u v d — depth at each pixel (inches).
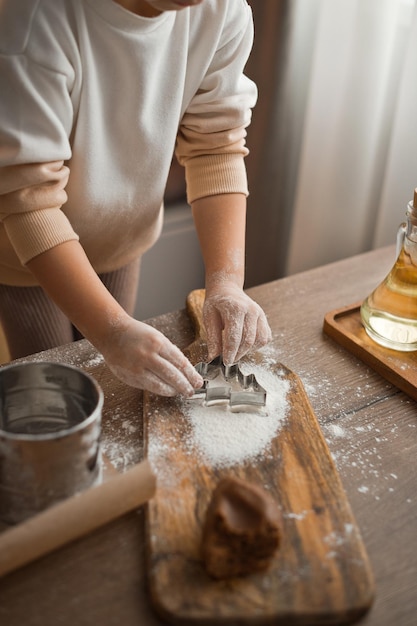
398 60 58.2
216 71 39.7
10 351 49.0
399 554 26.4
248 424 31.3
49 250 33.8
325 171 63.9
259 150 63.4
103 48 34.1
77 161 37.3
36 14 30.7
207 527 24.5
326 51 58.8
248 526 23.6
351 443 31.8
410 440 32.3
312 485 28.1
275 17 57.1
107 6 32.6
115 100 36.3
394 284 37.2
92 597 24.0
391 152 58.5
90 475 26.2
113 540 26.1
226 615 22.8
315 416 32.8
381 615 24.0
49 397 27.8
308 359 37.8
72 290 33.2
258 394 32.1
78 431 24.3
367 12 55.7
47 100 32.7
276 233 69.1
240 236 40.3
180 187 71.7
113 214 41.3
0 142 32.1
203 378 34.4
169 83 37.8
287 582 24.0
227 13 37.5
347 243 66.7
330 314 40.6
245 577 24.1
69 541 25.0
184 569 24.3
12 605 23.5
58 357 35.9
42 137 32.8
